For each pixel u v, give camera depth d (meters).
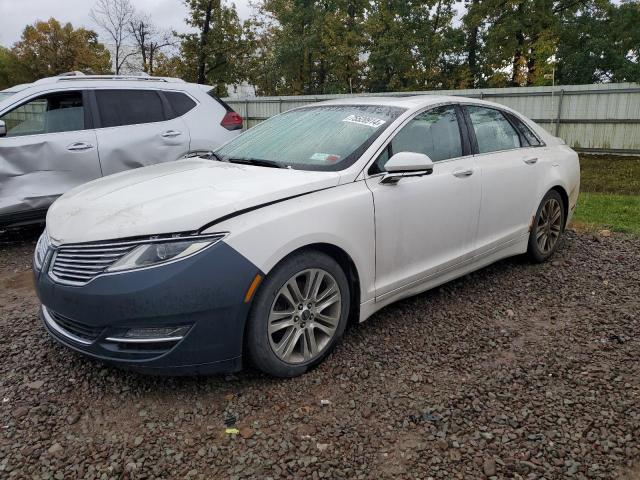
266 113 21.98
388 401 2.84
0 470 2.33
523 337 3.61
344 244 3.15
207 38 30.83
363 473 2.31
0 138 5.61
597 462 2.38
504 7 25.47
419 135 3.82
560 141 5.50
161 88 6.78
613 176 12.31
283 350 2.98
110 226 2.73
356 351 3.38
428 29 28.98
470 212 4.05
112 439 2.54
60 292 2.74
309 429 2.61
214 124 7.05
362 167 3.36
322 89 31.86
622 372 3.13
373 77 29.52
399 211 3.48
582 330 3.71
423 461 2.39
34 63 36.94
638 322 3.82
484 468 2.34
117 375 3.09
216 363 2.77
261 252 2.76
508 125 4.80
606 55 24.06
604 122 15.62
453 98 4.32
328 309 3.23
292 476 2.29
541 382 3.03
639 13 23.08
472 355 3.35
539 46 24.56
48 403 2.82
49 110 5.99
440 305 4.14
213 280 2.64
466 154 4.15
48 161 5.82
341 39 30.39
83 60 36.19
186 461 2.39
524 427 2.62
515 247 4.72
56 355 3.34
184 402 2.83
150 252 2.62
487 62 26.69
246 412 2.74
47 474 2.30
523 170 4.61
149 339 2.64
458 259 4.05
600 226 6.77
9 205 5.61
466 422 2.66
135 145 6.34
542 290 4.47
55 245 2.88
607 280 4.70
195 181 3.25
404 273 3.64
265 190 2.96
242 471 2.32
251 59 32.91
